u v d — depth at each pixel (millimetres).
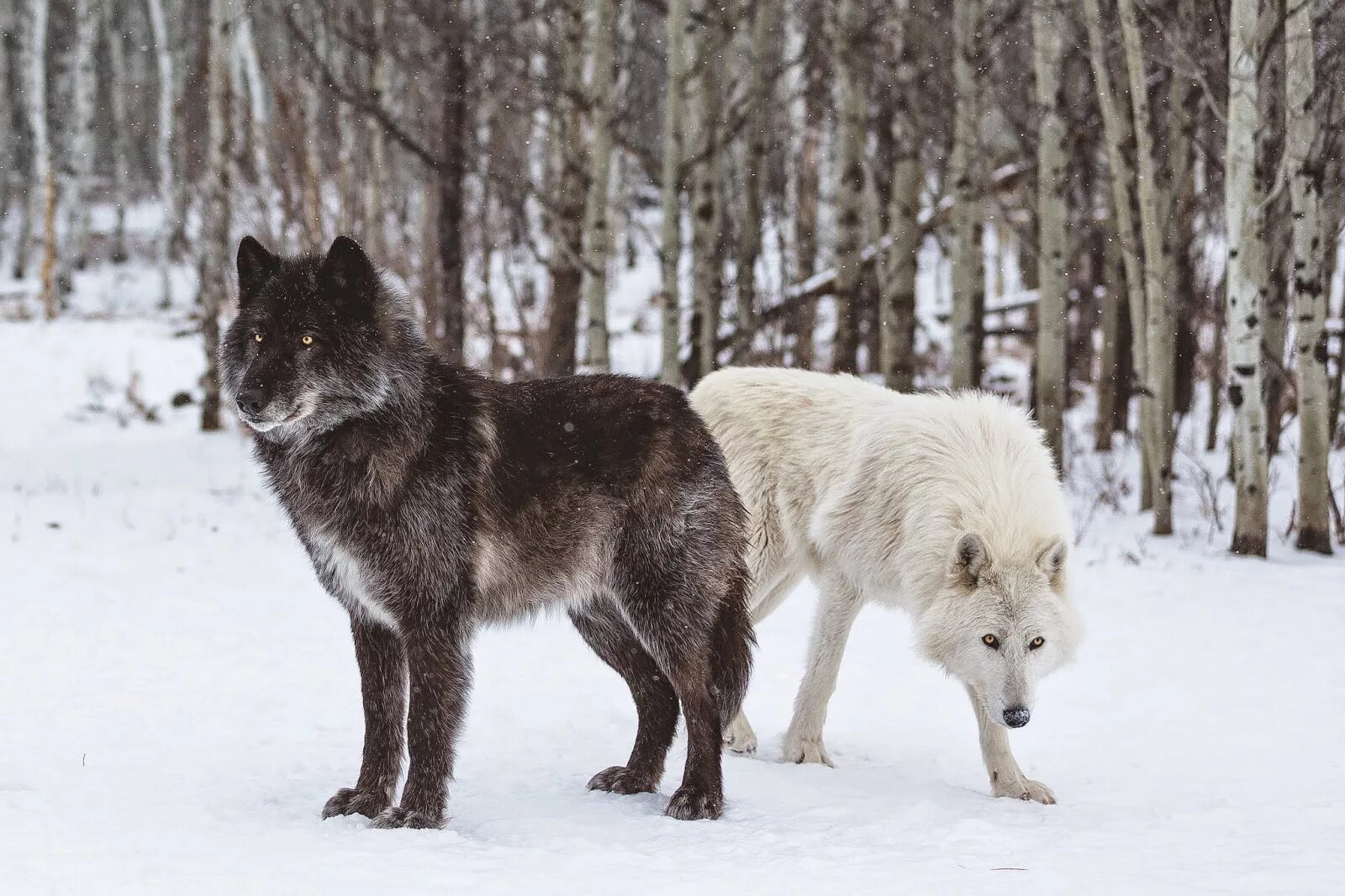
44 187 34062
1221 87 12344
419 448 4441
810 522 6062
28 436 18797
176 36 34156
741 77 17672
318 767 5172
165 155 32844
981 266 16250
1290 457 14695
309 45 15422
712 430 6352
